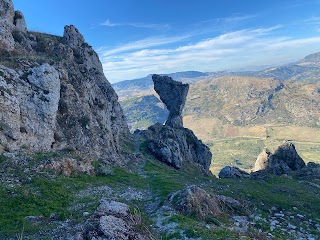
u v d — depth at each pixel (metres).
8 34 67.44
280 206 45.09
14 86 51.00
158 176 62.41
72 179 44.53
